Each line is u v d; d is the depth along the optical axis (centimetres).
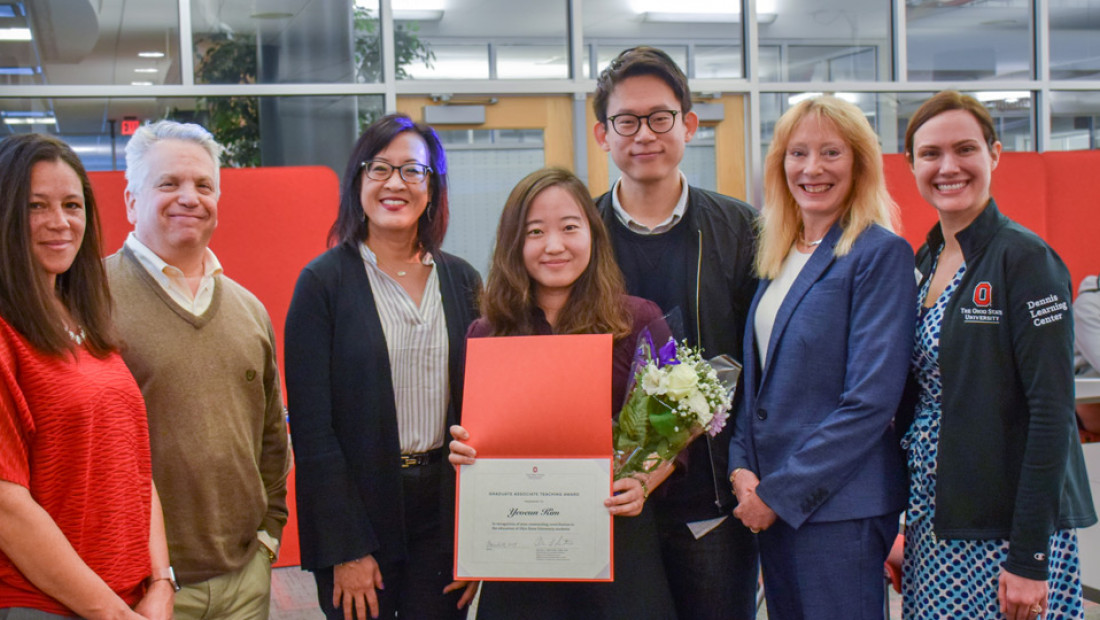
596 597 191
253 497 208
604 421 184
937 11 606
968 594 201
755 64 581
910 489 211
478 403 190
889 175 519
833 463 196
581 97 559
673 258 230
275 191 426
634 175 228
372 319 216
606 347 187
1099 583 295
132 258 201
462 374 217
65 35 497
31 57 494
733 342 230
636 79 226
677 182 234
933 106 209
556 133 559
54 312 161
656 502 220
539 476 186
